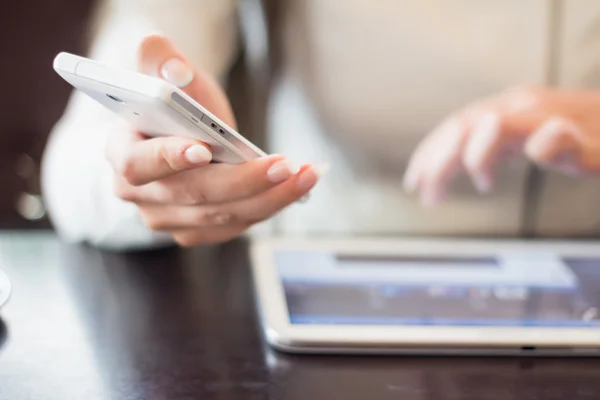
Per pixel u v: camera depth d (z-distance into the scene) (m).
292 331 0.50
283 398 0.45
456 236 0.72
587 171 0.69
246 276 0.62
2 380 0.45
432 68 0.83
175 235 0.54
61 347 0.49
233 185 0.46
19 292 0.57
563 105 0.73
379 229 0.88
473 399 0.45
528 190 0.86
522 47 0.82
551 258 0.64
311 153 0.88
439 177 0.68
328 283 0.57
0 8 1.04
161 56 0.47
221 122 0.41
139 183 0.47
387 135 0.86
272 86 0.88
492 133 0.67
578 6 0.81
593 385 0.47
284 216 0.90
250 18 0.86
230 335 0.52
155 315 0.55
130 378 0.46
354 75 0.84
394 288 0.56
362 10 0.82
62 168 0.68
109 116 0.69
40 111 1.09
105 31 0.75
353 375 0.47
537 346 0.50
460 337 0.50
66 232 0.69
